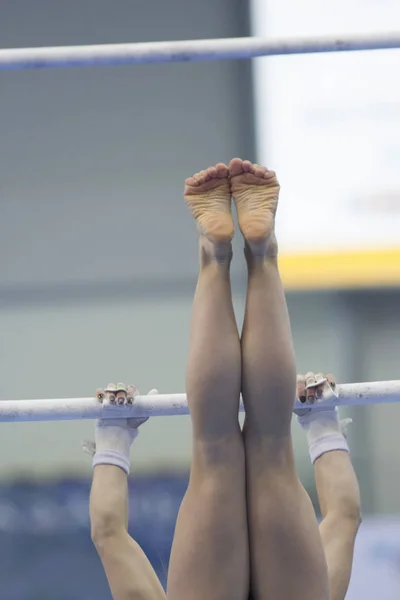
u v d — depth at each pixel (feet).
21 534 65.82
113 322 71.15
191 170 71.77
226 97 71.36
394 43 28.94
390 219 65.72
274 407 23.54
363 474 67.77
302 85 65.92
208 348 23.30
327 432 29.66
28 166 72.02
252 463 24.36
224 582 24.07
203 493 24.00
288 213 65.87
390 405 68.90
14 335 70.69
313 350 70.18
